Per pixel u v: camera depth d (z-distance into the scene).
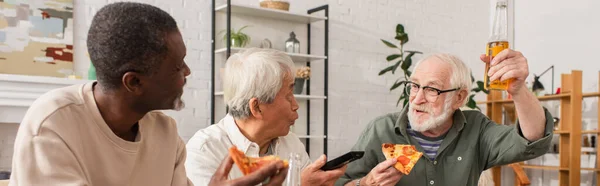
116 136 1.35
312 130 5.30
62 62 4.13
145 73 1.26
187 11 4.73
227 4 4.59
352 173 2.47
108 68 1.26
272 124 1.99
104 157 1.33
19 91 3.72
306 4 5.30
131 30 1.24
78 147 1.28
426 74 2.37
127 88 1.28
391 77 5.77
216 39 4.86
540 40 5.93
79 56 4.27
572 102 5.00
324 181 1.86
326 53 5.16
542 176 5.86
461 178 2.42
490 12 6.47
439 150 2.41
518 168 5.05
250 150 2.00
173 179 1.53
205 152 1.94
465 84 2.38
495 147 2.42
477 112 2.58
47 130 1.23
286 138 2.22
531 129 2.22
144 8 1.27
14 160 1.24
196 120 4.76
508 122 5.97
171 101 1.33
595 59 5.36
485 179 2.93
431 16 6.05
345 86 5.48
